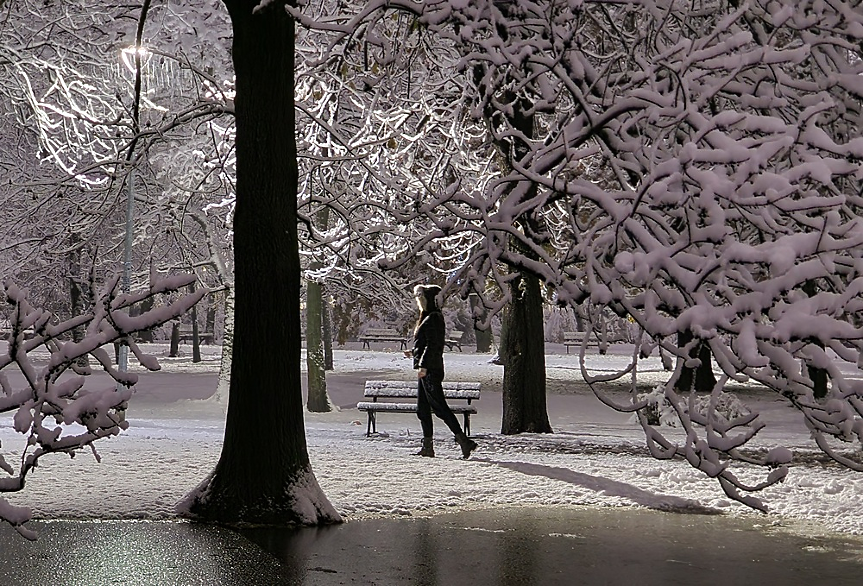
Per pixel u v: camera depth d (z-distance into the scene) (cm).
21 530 638
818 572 1106
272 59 1341
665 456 1020
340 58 1762
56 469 1630
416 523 1341
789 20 1123
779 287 929
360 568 1082
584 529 1327
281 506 1312
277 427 1333
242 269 1348
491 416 3378
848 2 1146
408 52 1877
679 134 1243
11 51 2419
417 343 1952
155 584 995
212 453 1856
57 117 2636
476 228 1232
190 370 5538
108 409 668
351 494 1506
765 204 965
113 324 676
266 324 1340
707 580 1064
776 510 1484
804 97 1152
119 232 4012
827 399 1068
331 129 2009
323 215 3494
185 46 2106
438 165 2233
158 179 3081
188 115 2141
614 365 6328
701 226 1135
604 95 1212
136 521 1285
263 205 1345
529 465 1836
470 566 1103
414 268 4231
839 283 1057
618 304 1092
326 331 5491
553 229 3020
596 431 2858
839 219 970
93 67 2545
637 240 1051
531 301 2652
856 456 2116
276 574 1047
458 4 1187
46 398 650
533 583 1038
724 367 993
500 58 1183
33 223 3556
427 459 1886
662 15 1255
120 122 2195
